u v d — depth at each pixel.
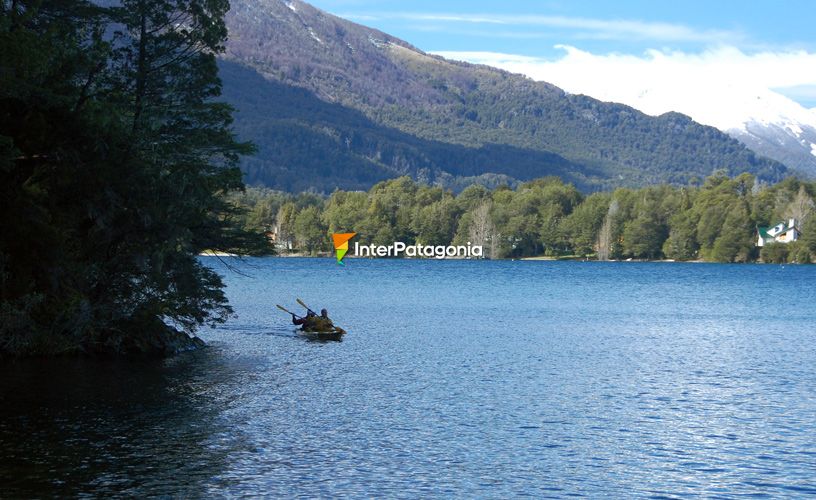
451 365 32.94
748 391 28.44
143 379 27.91
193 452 19.20
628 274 140.25
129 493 16.44
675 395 27.52
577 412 24.44
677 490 17.55
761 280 123.44
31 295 30.12
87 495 16.23
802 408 25.52
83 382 26.97
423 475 18.08
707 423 23.33
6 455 18.56
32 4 32.28
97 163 29.28
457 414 23.72
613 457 19.77
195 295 35.84
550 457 19.66
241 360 33.00
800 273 146.25
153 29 36.62
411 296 78.75
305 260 189.38
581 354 37.78
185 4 36.47
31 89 27.89
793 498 17.12
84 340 32.50
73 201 30.11
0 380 26.84
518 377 30.44
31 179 29.75
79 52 30.52
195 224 34.78
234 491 16.73
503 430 22.02
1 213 28.61
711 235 178.50
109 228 30.89
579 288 99.00
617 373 32.09
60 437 20.11
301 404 24.53
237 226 38.50
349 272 131.50
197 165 35.59
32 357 30.98
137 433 20.67
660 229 188.38
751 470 18.92
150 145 34.09
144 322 33.78
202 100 37.16
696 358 37.19
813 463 19.52
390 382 28.58
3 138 25.23
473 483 17.67
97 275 31.92
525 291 91.19
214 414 22.95
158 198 31.33
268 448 19.70
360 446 20.09
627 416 24.05
